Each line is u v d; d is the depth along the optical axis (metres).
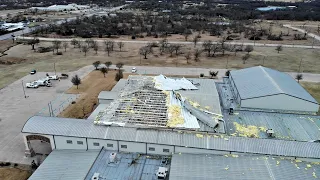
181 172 32.81
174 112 43.09
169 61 89.00
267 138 38.78
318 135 40.84
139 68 81.75
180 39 119.56
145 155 38.19
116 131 39.00
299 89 51.56
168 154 37.94
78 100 60.12
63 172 34.12
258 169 32.97
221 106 49.28
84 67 82.50
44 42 114.25
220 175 32.16
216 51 98.75
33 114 54.12
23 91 65.06
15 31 135.62
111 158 35.97
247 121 44.25
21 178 37.16
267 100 47.72
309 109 47.62
